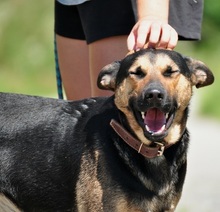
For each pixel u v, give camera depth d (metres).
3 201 8.27
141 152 7.61
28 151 8.05
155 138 7.35
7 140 8.12
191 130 20.86
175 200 7.85
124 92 7.66
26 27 33.75
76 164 7.85
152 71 7.56
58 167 7.95
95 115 7.98
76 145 7.90
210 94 24.64
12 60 32.62
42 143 8.04
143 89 7.46
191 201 12.87
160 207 7.70
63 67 9.39
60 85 9.49
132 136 7.62
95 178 7.66
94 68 8.59
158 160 7.66
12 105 8.27
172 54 7.70
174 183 7.77
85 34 8.64
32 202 8.11
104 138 7.73
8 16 33.97
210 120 22.94
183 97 7.71
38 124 8.12
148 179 7.61
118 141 7.64
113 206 7.56
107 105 7.99
